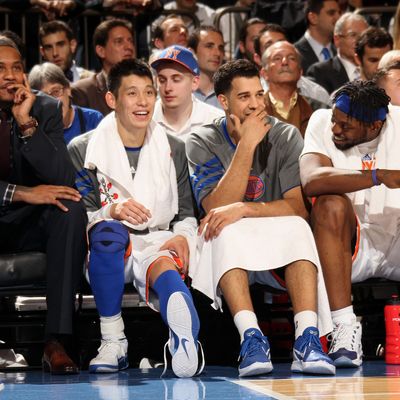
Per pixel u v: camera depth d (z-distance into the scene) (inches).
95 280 203.8
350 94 216.7
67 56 362.0
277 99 319.9
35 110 216.2
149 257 201.9
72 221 203.2
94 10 388.2
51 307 201.0
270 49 320.2
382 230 223.9
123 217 210.8
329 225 208.2
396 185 206.7
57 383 181.6
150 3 389.1
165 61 268.2
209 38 355.3
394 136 221.8
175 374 189.8
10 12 377.7
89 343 229.3
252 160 217.9
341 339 205.8
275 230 199.3
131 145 225.6
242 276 195.9
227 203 211.8
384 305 227.9
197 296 227.6
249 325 191.2
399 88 242.7
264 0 427.5
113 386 173.8
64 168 212.4
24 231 213.3
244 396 153.1
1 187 207.8
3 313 221.5
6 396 159.6
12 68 216.7
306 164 217.6
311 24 406.0
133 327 234.4
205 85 358.3
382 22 414.3
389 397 149.0
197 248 207.9
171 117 273.7
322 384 170.9
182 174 228.8
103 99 333.1
